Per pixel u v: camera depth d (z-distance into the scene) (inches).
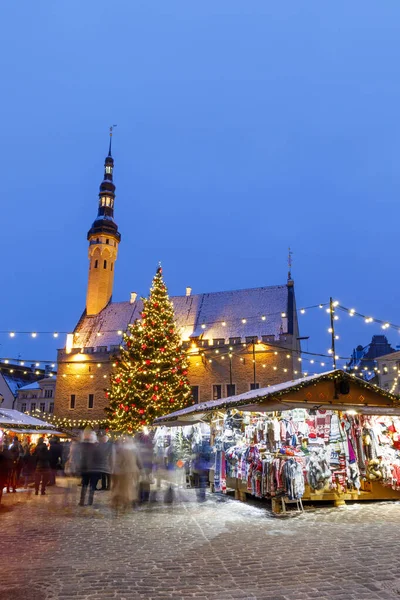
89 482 570.6
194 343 2033.7
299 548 324.2
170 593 237.0
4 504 574.6
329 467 523.8
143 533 385.1
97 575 268.2
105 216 2618.1
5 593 237.5
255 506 537.0
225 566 283.1
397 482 541.3
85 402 2181.3
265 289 2257.6
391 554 304.5
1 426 861.2
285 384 601.9
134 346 1486.2
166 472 809.5
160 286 1555.1
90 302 2518.5
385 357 2102.6
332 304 818.2
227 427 671.1
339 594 233.0
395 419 589.6
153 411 1397.6
